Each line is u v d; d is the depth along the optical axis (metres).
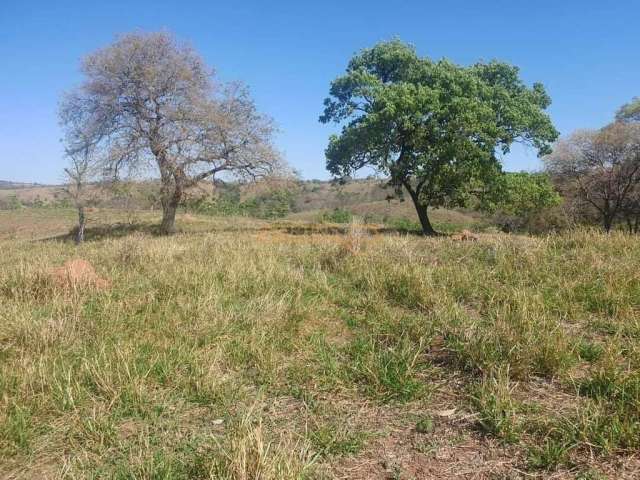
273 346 4.32
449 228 32.31
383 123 20.55
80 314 5.22
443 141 21.22
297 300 5.56
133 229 25.52
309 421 3.24
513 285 5.92
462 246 8.51
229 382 3.72
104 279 6.89
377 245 8.98
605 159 28.95
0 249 15.23
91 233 24.38
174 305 5.56
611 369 3.49
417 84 22.02
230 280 6.66
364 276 6.66
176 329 4.71
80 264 6.83
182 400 3.53
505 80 24.39
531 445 2.88
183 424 3.23
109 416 3.25
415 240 10.95
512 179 22.45
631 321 4.55
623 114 30.22
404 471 2.72
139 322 5.00
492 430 3.05
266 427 3.14
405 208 53.31
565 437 2.85
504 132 21.86
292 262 8.49
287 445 2.78
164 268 7.48
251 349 4.23
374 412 3.37
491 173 21.52
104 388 3.53
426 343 4.30
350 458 2.85
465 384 3.67
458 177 20.98
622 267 6.02
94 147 20.86
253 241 12.10
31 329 4.60
